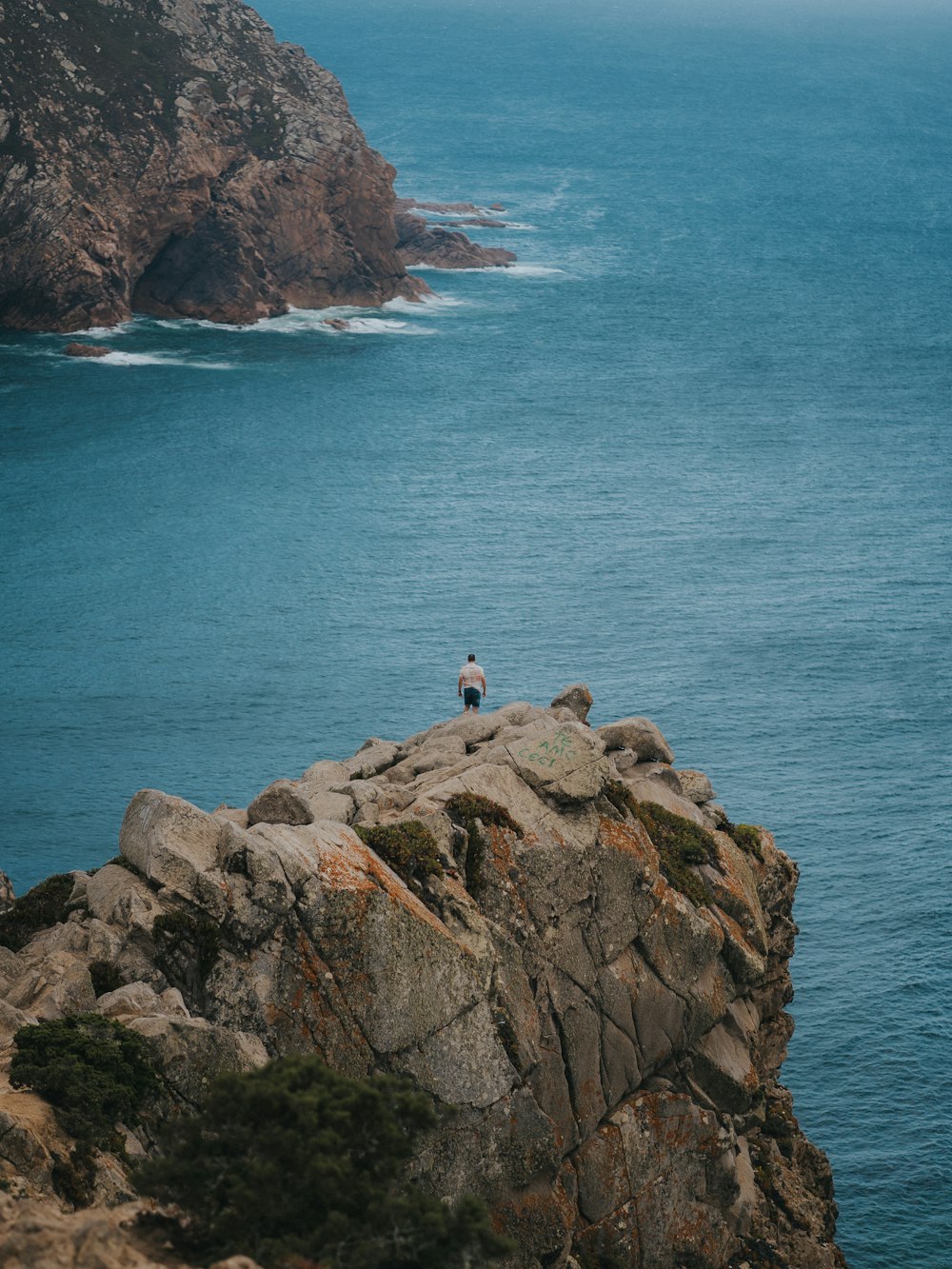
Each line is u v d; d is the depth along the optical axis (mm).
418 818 43062
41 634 142500
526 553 169750
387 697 132250
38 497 177250
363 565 163875
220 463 192250
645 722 51812
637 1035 44781
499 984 41312
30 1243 19297
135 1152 31109
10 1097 30531
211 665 137000
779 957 53031
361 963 38688
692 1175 45375
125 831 39531
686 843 48094
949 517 189875
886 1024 86562
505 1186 40250
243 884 38062
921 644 148500
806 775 120125
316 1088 21969
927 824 112438
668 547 173750
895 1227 71625
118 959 36750
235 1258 18938
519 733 49125
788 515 187125
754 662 142250
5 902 40688
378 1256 20734
